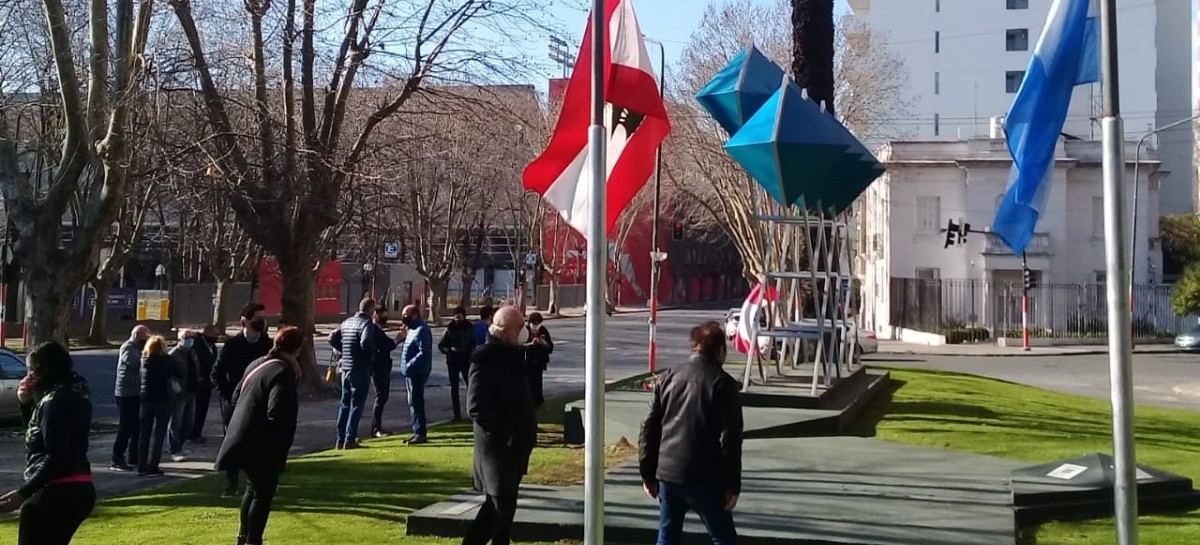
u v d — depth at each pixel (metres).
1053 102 7.49
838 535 7.14
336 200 20.23
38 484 5.84
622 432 12.50
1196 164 64.00
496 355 6.68
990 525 7.45
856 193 14.93
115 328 42.91
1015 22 67.81
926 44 69.06
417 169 31.70
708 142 37.84
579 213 7.20
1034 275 43.81
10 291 41.03
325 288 55.25
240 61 18.47
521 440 6.66
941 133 68.88
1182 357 39.81
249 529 7.38
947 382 20.88
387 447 13.26
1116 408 4.93
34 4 17.36
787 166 12.88
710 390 6.02
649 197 49.38
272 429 7.41
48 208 15.52
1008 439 12.39
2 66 18.59
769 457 10.56
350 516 8.55
